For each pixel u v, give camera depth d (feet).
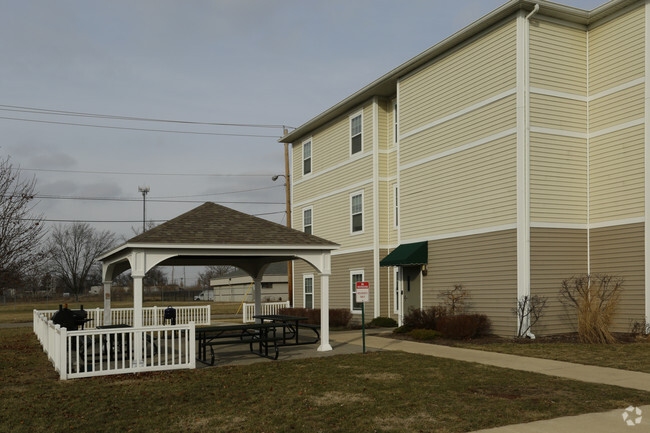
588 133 54.39
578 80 54.29
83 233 235.20
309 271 90.33
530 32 51.83
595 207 53.21
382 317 72.08
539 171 51.39
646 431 22.08
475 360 39.60
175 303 183.32
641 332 48.08
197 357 44.75
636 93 50.03
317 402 27.50
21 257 73.41
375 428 23.12
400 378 33.09
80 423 24.45
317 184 89.76
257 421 24.38
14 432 23.24
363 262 76.43
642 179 49.11
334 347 49.26
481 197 55.06
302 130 92.58
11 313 136.26
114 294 221.66
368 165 76.13
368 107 76.79
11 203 72.13
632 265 49.57
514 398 27.73
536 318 50.14
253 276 62.59
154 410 26.48
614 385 30.48
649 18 49.16
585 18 53.88
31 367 40.01
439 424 23.54
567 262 52.21
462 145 57.88
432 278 61.21
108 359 35.96
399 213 67.36
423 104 64.03
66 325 48.14
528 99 51.13
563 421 23.65
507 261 51.60
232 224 46.98
